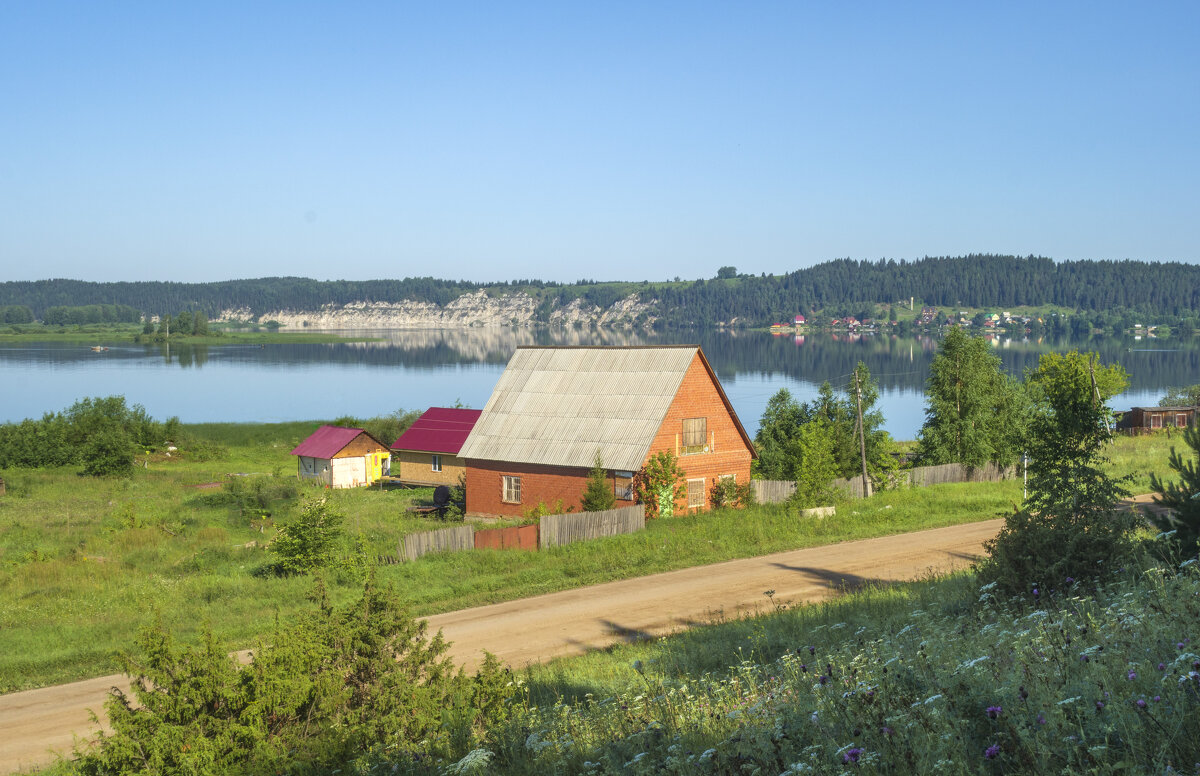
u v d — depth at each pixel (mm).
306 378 186375
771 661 15078
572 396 46781
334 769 9664
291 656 10242
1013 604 13992
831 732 6684
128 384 168500
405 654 12898
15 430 75688
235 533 44500
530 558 32438
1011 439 57062
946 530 35688
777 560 31109
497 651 21672
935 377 59562
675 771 6977
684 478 42312
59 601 28359
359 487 65750
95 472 68375
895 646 11039
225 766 9227
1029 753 5250
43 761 16234
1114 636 7527
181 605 27438
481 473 46844
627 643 21516
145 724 9359
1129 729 5309
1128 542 14492
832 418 59094
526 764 9164
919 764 5488
